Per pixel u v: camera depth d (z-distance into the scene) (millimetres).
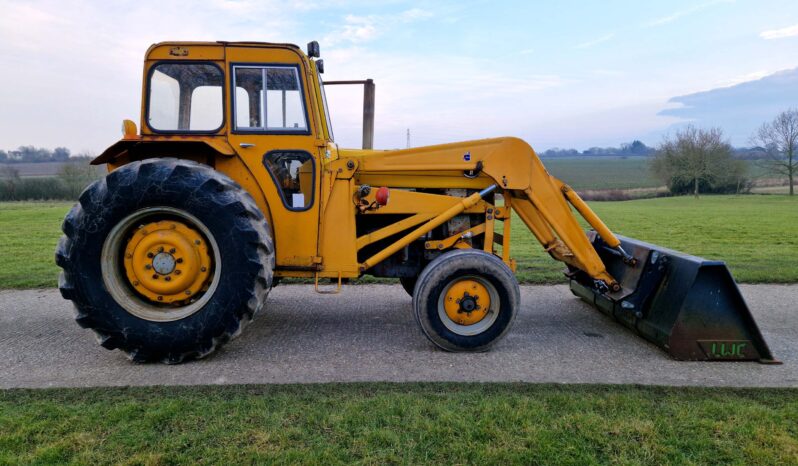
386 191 4078
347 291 6133
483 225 4496
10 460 2434
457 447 2568
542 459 2484
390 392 3221
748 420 2881
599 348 4180
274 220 4094
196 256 3768
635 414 2943
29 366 3697
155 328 3652
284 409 2967
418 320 3988
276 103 4047
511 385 3365
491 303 4082
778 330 4684
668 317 3955
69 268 3643
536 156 4375
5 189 31266
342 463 2430
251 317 3783
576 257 4457
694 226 15648
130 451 2527
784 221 17375
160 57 3955
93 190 3658
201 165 3797
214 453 2500
